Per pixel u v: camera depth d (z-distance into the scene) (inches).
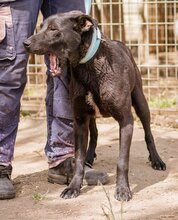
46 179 215.8
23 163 239.8
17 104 195.5
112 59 191.9
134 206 183.9
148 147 228.5
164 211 179.3
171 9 448.5
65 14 187.6
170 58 440.1
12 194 195.0
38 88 358.6
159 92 350.3
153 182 208.8
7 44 188.1
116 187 193.0
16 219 176.7
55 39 185.2
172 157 242.8
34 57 382.9
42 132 293.9
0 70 190.1
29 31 190.9
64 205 187.2
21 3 187.0
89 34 187.8
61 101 205.5
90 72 190.1
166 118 305.7
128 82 195.0
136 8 456.4
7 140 197.3
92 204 187.0
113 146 263.3
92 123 228.5
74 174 199.5
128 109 194.7
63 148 208.5
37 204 189.3
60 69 189.3
